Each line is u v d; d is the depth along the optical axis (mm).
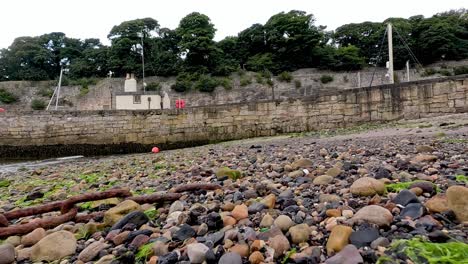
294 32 61594
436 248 1583
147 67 61031
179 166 7699
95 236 2684
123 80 57656
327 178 3625
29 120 20797
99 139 20625
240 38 67750
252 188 3732
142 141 20594
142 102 31188
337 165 4633
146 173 7176
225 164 6789
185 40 61062
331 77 55594
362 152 6270
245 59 65812
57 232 2469
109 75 62031
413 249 1580
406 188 2766
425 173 3621
